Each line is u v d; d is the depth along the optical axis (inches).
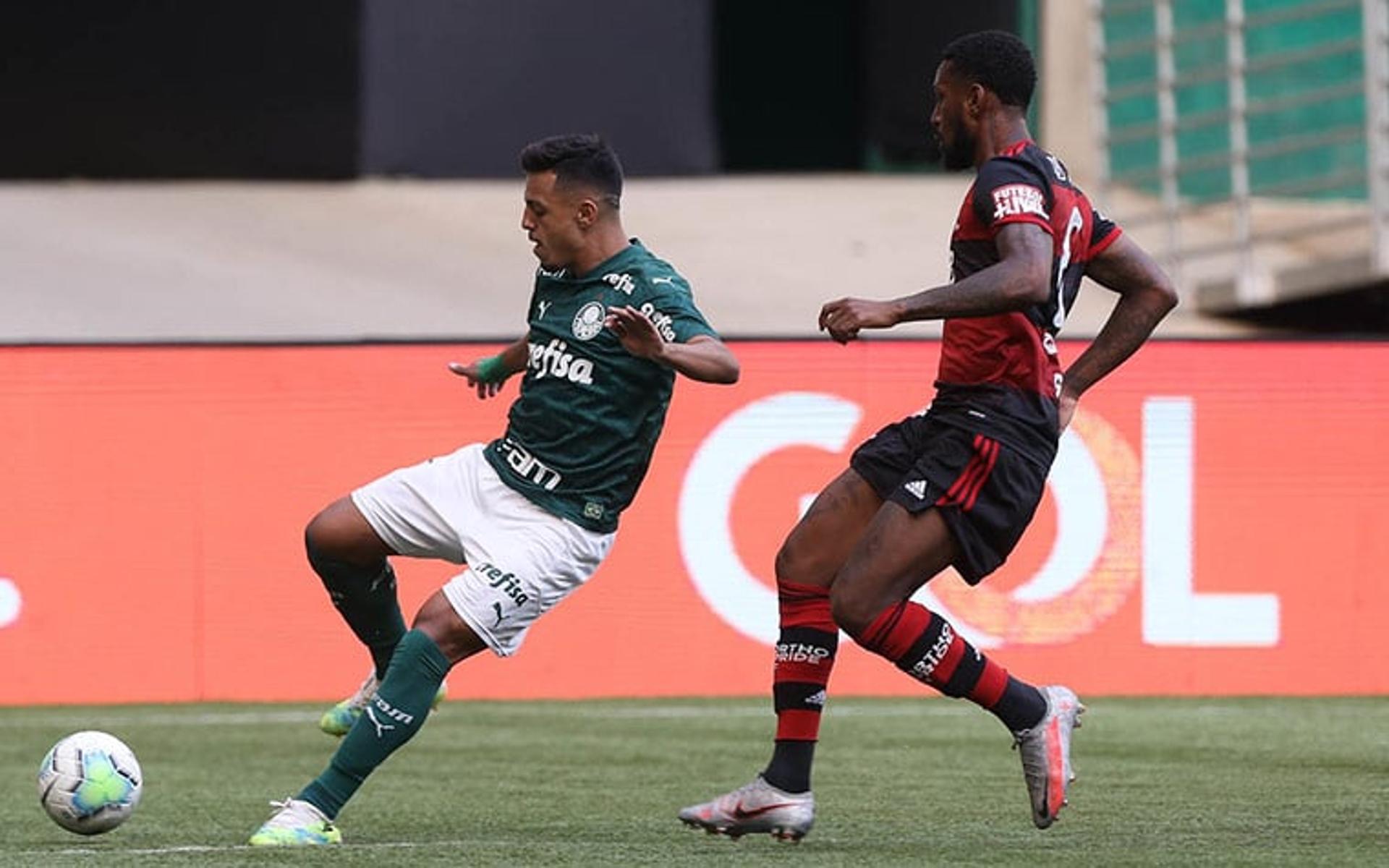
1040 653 1457.9
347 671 1450.5
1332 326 2434.8
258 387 1445.6
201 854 754.8
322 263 2431.1
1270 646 1470.2
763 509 1456.7
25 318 2201.0
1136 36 2723.9
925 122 2878.9
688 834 842.2
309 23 2630.4
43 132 2605.8
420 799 986.7
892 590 738.8
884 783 1037.8
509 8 2677.2
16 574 1430.9
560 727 1296.8
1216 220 2694.4
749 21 2974.9
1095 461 1457.9
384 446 1445.6
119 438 1438.2
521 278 2422.5
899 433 764.0
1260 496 1469.0
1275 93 2679.6
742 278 2436.0
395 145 2662.4
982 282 695.1
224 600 1445.6
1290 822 880.3
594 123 2723.9
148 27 2610.7
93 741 812.0
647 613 1457.9
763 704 1417.3
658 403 791.1
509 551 781.9
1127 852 771.4
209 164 2635.3
